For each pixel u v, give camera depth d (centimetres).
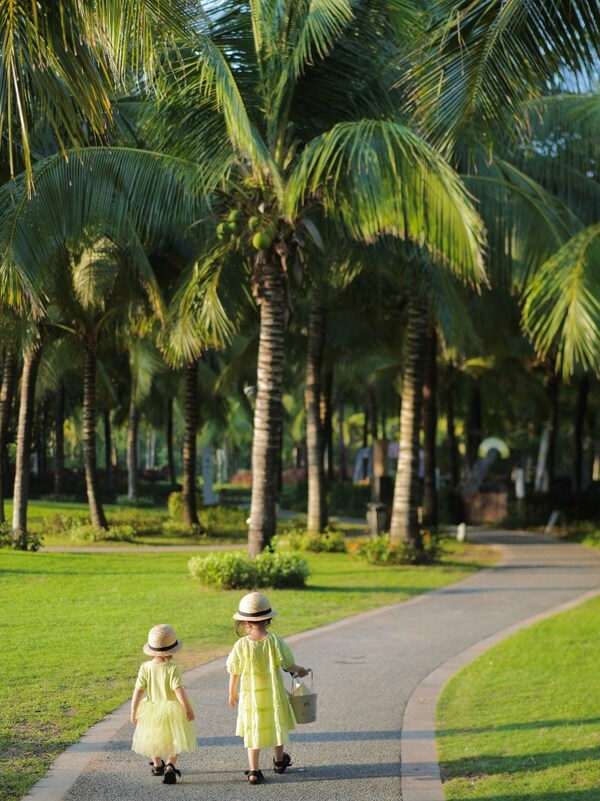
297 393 5759
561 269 933
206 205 1853
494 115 835
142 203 1645
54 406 5088
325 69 1692
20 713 832
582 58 773
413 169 1338
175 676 667
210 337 1912
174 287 2370
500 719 872
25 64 705
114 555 2320
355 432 9138
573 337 907
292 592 1722
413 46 803
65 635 1207
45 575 1814
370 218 1446
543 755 748
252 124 1598
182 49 1533
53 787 646
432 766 721
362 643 1266
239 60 1698
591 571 2266
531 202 1944
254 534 1861
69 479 5378
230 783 672
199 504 4116
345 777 691
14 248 1295
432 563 2339
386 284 2973
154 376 4644
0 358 2775
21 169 1404
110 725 809
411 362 2369
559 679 1048
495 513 4138
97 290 2191
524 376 4653
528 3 741
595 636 1316
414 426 2367
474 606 1652
